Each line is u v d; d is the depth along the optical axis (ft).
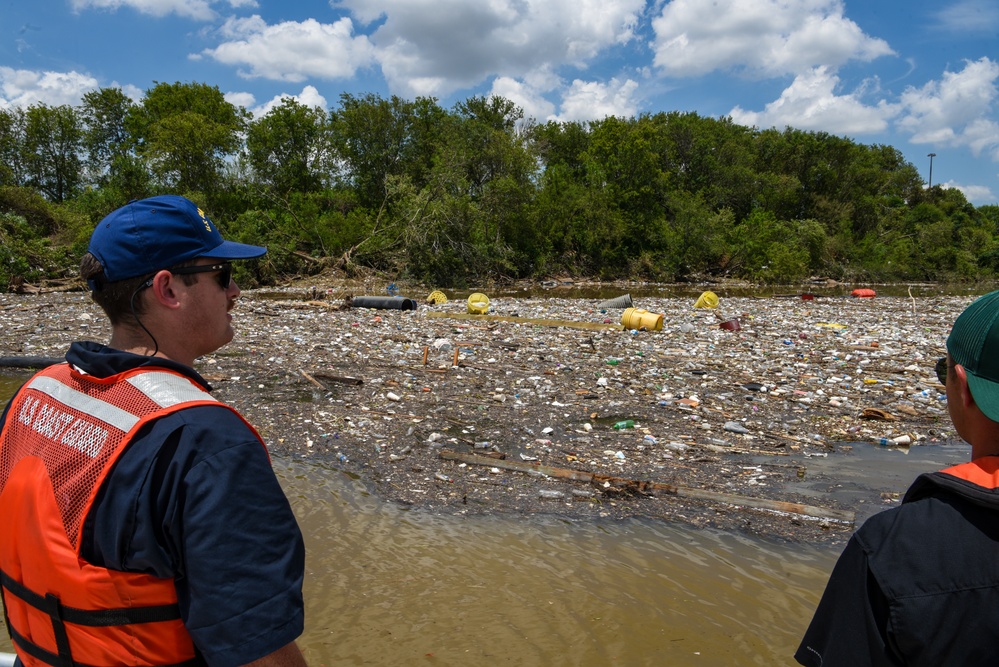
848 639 4.50
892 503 20.58
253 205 131.03
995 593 3.98
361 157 148.66
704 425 27.78
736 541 18.39
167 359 5.20
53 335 45.55
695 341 47.14
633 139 150.82
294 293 92.63
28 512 4.78
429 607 15.14
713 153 185.57
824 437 26.96
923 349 45.11
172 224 5.42
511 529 18.95
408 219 114.01
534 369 36.81
